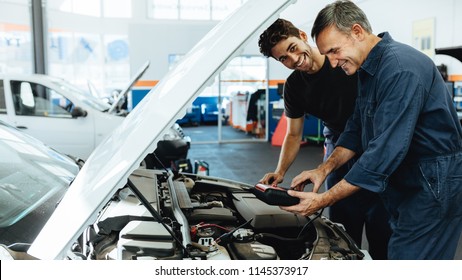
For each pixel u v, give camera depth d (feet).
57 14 38.01
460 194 5.13
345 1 5.02
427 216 5.15
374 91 5.13
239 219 5.90
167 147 15.56
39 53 23.89
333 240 5.08
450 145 5.05
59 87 16.31
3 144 6.72
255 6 3.91
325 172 5.93
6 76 15.85
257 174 20.06
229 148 28.53
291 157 7.78
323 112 7.59
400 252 5.39
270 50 5.92
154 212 4.40
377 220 7.65
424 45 22.72
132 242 4.32
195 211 5.78
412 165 5.19
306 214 5.03
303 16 28.71
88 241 4.70
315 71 7.13
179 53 29.68
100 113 16.34
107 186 3.62
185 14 41.65
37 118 15.75
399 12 24.61
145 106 4.61
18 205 5.46
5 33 33.91
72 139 15.90
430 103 4.89
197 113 41.32
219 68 3.72
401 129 4.72
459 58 13.46
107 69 42.93
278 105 30.17
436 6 21.65
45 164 6.56
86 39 41.24
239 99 34.19
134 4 40.91
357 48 4.99
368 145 5.01
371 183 4.85
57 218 3.80
